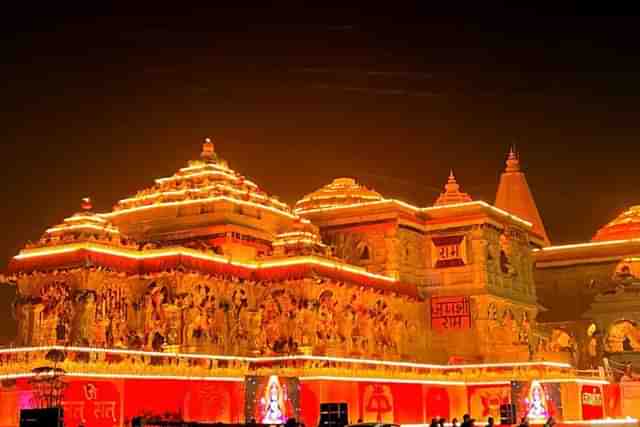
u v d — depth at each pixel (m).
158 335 43.72
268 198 53.78
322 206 61.22
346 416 34.41
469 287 57.16
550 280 75.25
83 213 44.88
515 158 88.88
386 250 56.06
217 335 45.34
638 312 68.62
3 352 37.75
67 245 42.56
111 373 37.50
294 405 37.62
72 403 35.84
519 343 59.09
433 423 33.16
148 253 44.53
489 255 58.31
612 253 73.19
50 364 35.88
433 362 57.00
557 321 72.69
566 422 49.16
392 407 47.84
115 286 43.72
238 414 42.47
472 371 53.12
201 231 49.22
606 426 49.28
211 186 51.59
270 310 47.47
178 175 54.06
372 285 51.69
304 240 48.62
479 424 51.59
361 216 57.12
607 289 72.56
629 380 60.28
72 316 41.88
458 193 68.56
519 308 61.88
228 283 46.41
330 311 48.03
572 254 74.69
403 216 56.72
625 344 70.62
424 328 57.78
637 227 76.88
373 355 51.28
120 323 43.56
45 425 25.64
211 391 41.41
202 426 30.33
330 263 48.47
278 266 47.41
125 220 51.91
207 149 54.81
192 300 43.97
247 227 49.84
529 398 44.66
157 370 39.31
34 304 43.12
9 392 37.12
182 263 43.41
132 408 38.03
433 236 59.16
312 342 46.22
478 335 56.41
